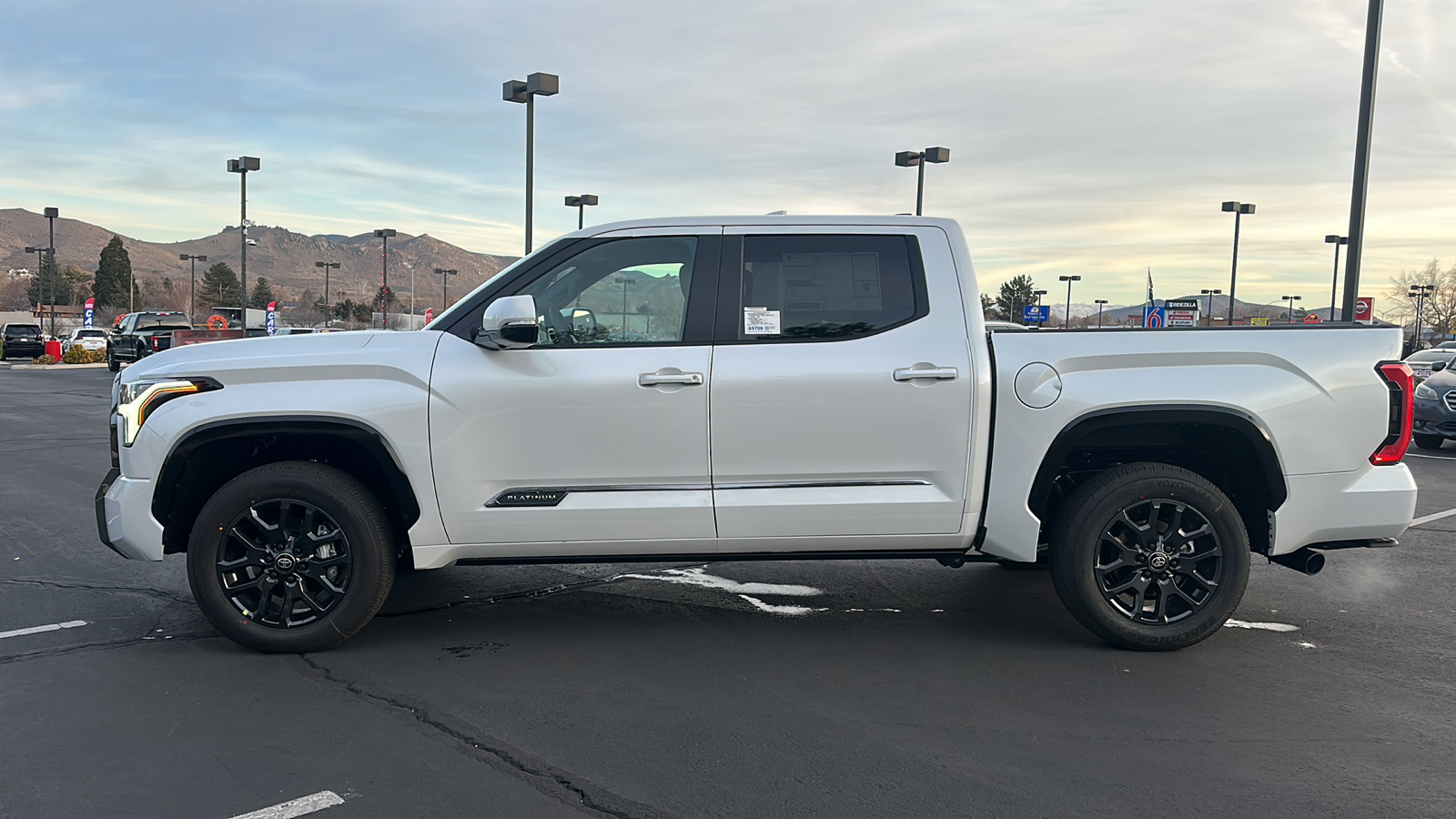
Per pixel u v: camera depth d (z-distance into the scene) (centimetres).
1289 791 329
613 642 489
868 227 473
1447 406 1305
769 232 471
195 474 471
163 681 430
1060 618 531
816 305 463
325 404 448
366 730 378
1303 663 456
